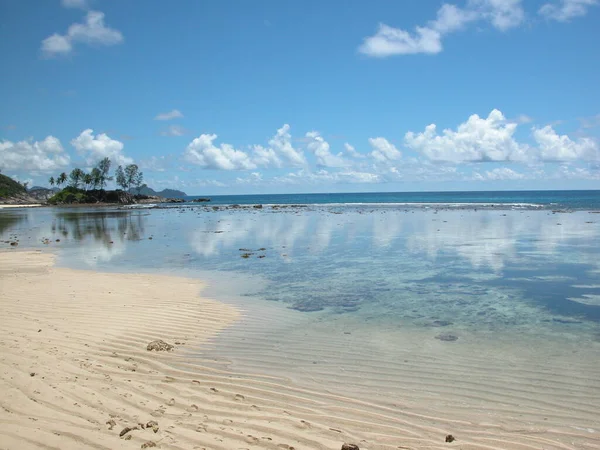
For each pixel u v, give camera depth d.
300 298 12.56
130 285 14.07
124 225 40.88
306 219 45.06
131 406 5.74
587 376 7.04
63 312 10.47
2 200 133.38
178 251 22.64
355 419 5.66
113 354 7.82
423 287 13.98
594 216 42.00
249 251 22.38
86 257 20.67
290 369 7.37
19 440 4.61
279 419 5.59
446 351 8.25
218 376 7.02
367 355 8.04
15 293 12.47
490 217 42.91
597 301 12.06
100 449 4.55
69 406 5.57
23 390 5.91
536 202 81.38
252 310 11.23
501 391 6.52
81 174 127.81
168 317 10.43
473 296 12.74
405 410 5.94
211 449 4.73
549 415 5.81
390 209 63.91
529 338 9.02
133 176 131.75
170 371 7.17
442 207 66.62
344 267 17.62
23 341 8.09
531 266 17.33
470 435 5.32
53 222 46.06
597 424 5.58
